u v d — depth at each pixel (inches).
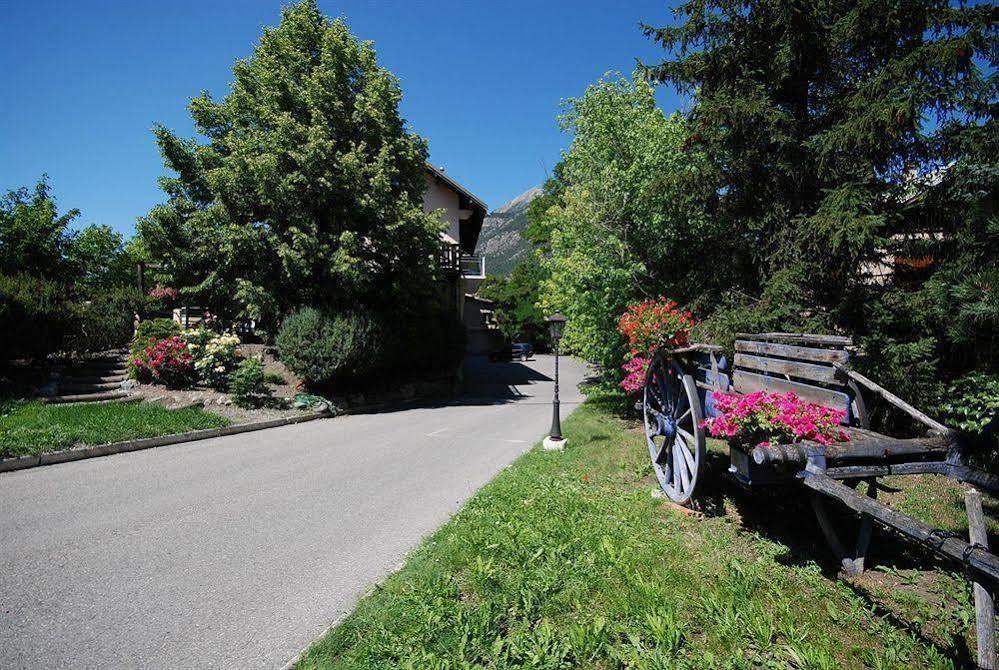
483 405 593.9
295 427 430.9
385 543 178.7
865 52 310.0
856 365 151.4
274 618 131.3
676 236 405.1
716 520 182.5
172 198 584.4
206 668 111.2
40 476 268.5
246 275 564.7
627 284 402.0
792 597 132.0
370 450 335.0
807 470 130.7
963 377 234.2
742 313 319.0
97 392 460.8
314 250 519.5
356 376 559.5
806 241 306.3
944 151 268.5
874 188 290.8
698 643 113.8
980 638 90.6
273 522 200.1
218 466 290.5
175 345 486.6
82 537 185.0
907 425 280.5
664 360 215.9
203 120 590.9
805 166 308.3
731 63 339.6
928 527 97.7
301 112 556.7
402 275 585.6
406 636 115.8
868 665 107.6
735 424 150.3
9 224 766.5
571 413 490.0
